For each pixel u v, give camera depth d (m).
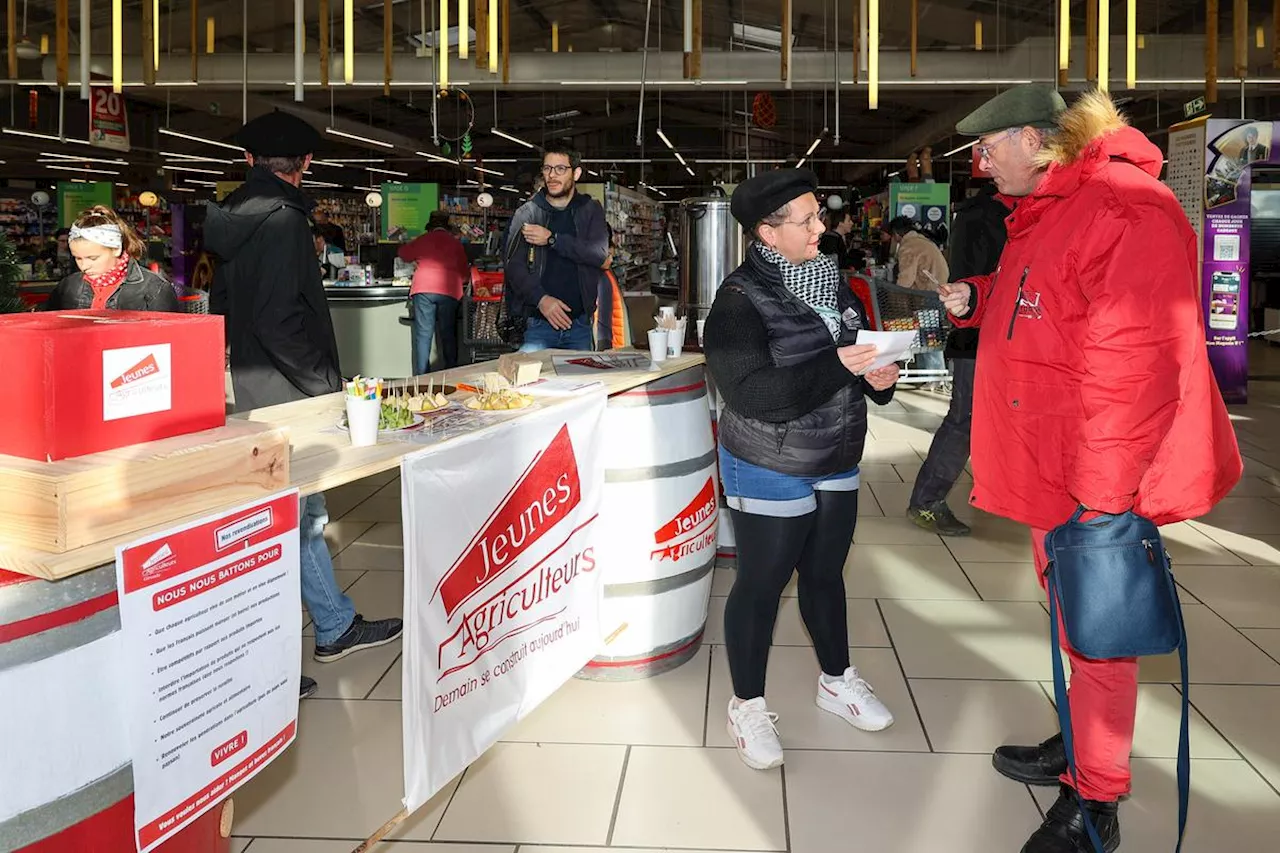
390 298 8.80
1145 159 2.00
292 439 2.05
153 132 21.91
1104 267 1.92
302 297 2.93
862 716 2.67
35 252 15.46
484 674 2.26
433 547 2.02
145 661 1.37
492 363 3.36
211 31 13.00
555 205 4.24
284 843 2.16
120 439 1.41
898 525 4.75
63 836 1.32
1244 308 8.40
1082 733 2.09
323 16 6.56
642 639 2.97
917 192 13.92
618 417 2.84
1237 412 8.07
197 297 9.24
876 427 7.37
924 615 3.55
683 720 2.74
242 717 1.56
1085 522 1.96
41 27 13.50
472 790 2.38
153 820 1.41
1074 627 1.95
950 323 2.83
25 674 1.26
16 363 1.32
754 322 2.35
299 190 3.00
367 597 3.73
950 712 2.78
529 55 14.11
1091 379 1.89
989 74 13.95
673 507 2.93
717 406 3.98
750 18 15.45
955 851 2.12
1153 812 2.26
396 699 2.90
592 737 2.64
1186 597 3.71
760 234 2.42
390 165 29.00
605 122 26.27
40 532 1.27
